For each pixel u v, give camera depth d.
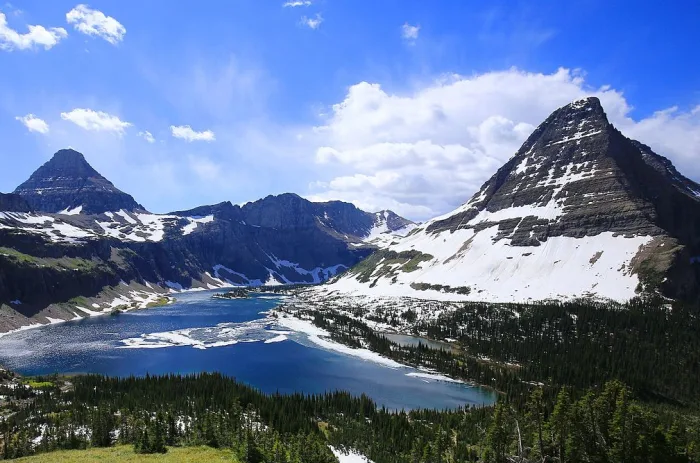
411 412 116.12
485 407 115.31
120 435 94.25
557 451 77.62
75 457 79.12
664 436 75.88
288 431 98.62
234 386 124.50
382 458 88.88
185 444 89.88
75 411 106.06
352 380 152.12
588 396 84.06
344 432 100.38
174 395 117.56
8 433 93.75
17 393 124.00
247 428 94.19
